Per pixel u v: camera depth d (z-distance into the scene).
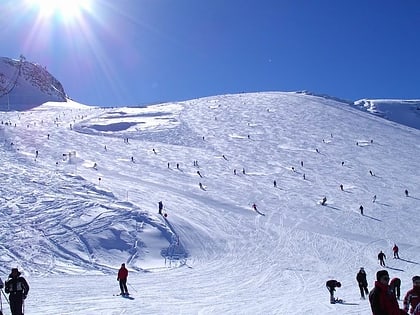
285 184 54.75
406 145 80.94
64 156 58.62
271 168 61.91
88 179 45.91
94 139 73.81
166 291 20.28
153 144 73.06
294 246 33.91
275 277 25.39
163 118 94.94
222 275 25.41
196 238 33.00
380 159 69.75
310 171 61.38
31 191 37.53
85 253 27.67
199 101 116.19
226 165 62.34
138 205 37.28
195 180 54.00
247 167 61.88
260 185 53.69
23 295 12.02
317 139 80.06
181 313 15.03
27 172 44.56
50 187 39.25
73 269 25.20
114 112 104.00
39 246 27.48
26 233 29.02
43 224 30.70
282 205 46.38
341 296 20.14
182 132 82.31
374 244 36.41
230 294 20.02
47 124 86.31
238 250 31.98
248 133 82.50
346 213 44.97
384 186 55.91
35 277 22.88
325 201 47.94
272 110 101.94
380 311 7.14
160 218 34.78
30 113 104.69
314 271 27.77
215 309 15.99
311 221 41.81
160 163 61.22
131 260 27.94
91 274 24.58
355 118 100.75
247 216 41.41
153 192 45.16
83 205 34.66
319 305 17.25
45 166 49.97
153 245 30.12
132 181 49.91
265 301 18.22
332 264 30.06
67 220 31.62
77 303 16.25
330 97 132.62
